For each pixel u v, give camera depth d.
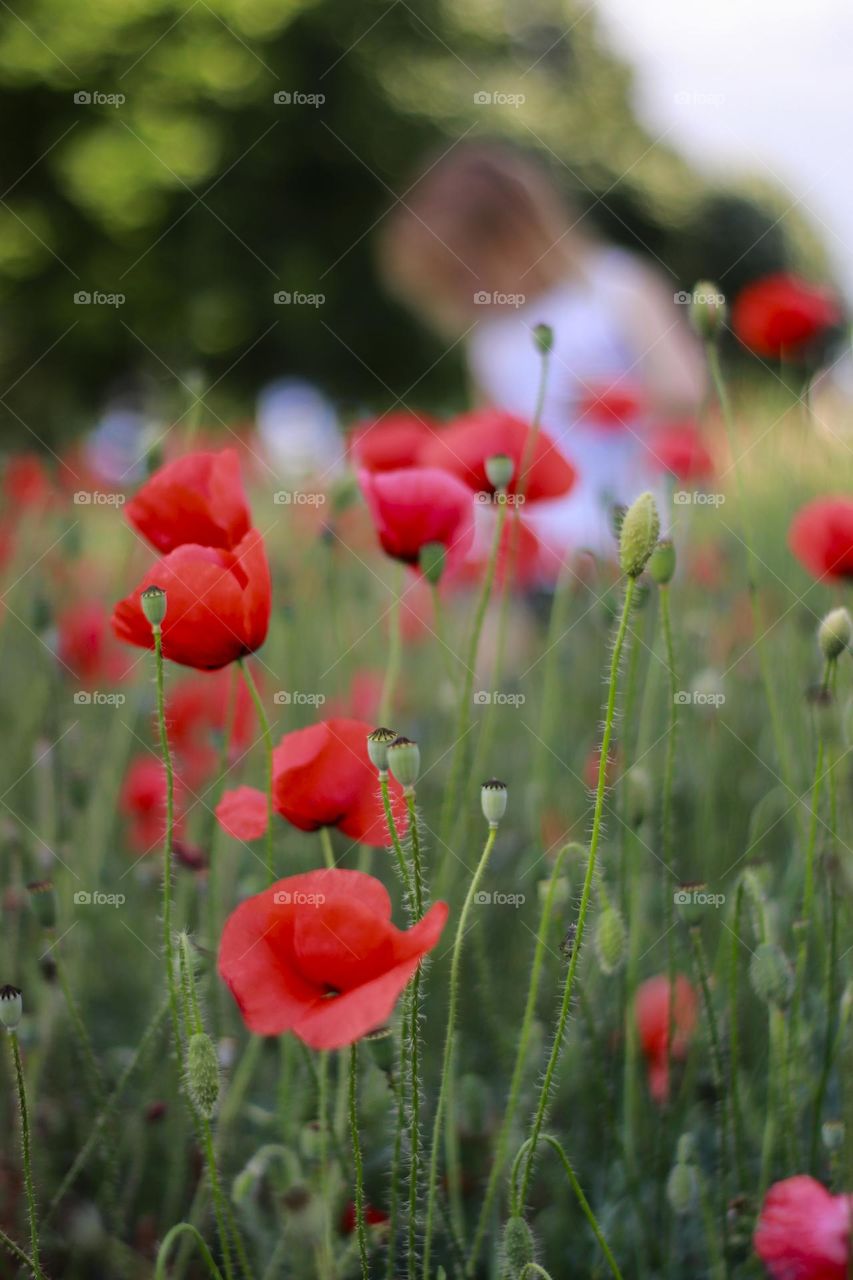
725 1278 2.57
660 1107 2.66
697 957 2.57
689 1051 2.65
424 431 2.85
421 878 2.47
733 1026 2.58
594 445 3.09
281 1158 2.64
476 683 3.01
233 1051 2.68
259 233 14.33
